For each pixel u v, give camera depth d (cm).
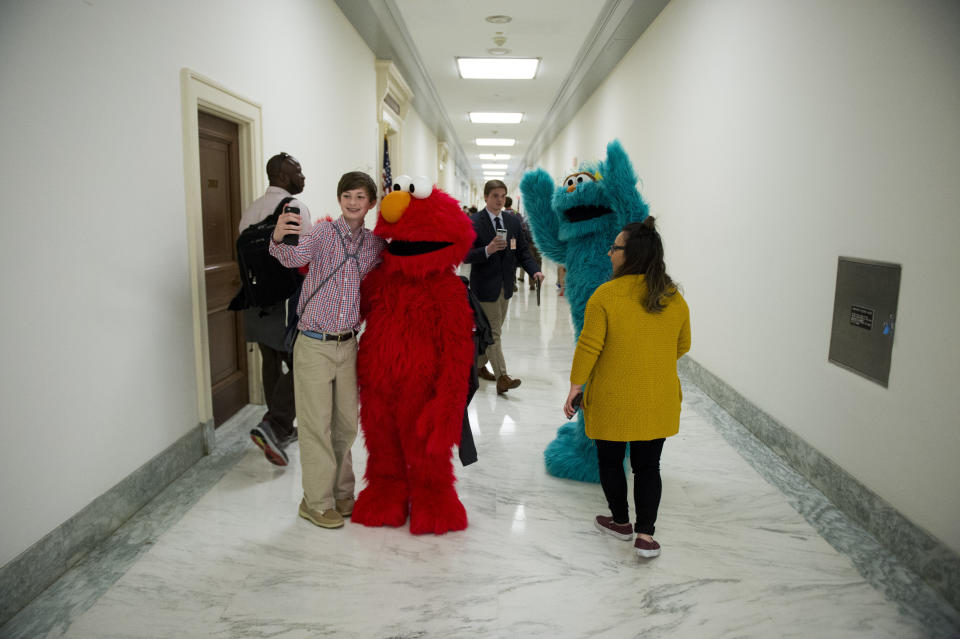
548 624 216
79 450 243
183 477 323
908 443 248
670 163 608
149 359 293
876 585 238
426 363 270
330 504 283
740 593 234
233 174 410
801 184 339
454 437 272
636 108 755
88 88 243
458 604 226
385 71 846
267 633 208
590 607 226
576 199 317
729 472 344
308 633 209
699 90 518
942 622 215
